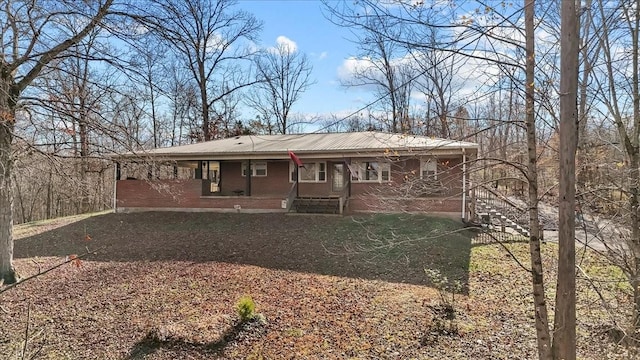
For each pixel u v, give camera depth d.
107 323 8.20
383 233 14.82
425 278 10.54
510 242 13.84
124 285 10.38
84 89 8.32
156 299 9.38
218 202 19.98
